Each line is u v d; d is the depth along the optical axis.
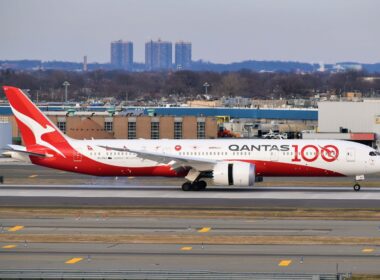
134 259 162.62
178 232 192.75
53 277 142.62
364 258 162.75
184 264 158.00
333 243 178.12
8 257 164.62
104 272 144.50
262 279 140.62
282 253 167.88
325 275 141.62
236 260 161.50
